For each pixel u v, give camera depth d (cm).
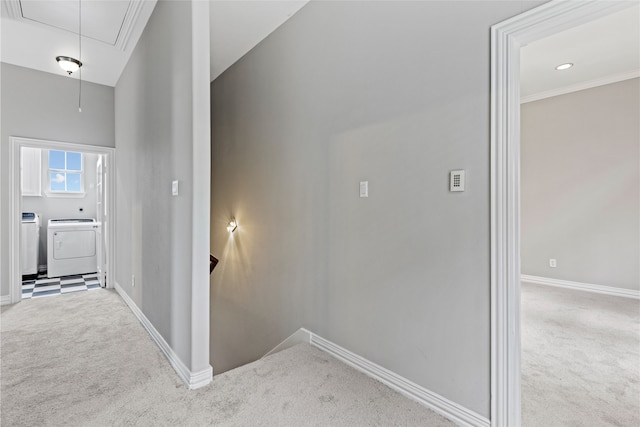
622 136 389
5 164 349
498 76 145
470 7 156
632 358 235
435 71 170
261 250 314
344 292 225
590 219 414
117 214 407
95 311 332
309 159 256
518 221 144
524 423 164
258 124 319
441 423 160
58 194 545
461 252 160
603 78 396
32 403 174
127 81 354
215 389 187
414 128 180
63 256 501
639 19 275
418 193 179
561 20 129
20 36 302
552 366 224
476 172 154
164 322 239
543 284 452
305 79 260
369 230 207
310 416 163
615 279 396
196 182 192
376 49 201
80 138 395
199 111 193
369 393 185
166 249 234
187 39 198
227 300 375
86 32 297
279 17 276
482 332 152
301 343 255
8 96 351
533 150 461
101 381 196
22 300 369
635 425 163
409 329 184
